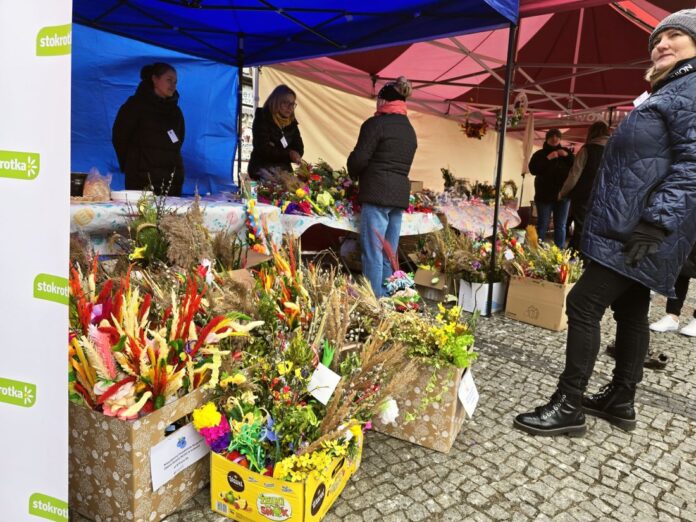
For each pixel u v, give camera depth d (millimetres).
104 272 2051
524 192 13047
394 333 2092
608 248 2080
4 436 1231
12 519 1259
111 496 1509
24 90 1068
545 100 8844
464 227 5352
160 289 1872
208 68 5148
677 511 1849
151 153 3496
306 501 1502
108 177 2736
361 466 1984
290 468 1498
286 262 2221
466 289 4379
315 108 7137
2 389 1211
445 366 2037
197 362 1653
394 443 2168
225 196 3805
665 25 1948
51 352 1138
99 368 1425
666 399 2818
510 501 1836
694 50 1916
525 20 6012
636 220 1995
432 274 4605
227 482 1593
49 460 1186
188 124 5164
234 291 1897
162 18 4125
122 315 1550
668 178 1857
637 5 5543
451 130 9820
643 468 2117
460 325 2137
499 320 4133
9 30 1063
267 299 1897
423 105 8695
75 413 1510
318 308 1923
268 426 1564
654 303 5230
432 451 2121
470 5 3670
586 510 1819
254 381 1705
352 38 4434
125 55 4516
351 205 4211
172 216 2318
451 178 6684
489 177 11398
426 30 4078
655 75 2043
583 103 9094
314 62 6488
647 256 1945
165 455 1561
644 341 2385
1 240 1151
